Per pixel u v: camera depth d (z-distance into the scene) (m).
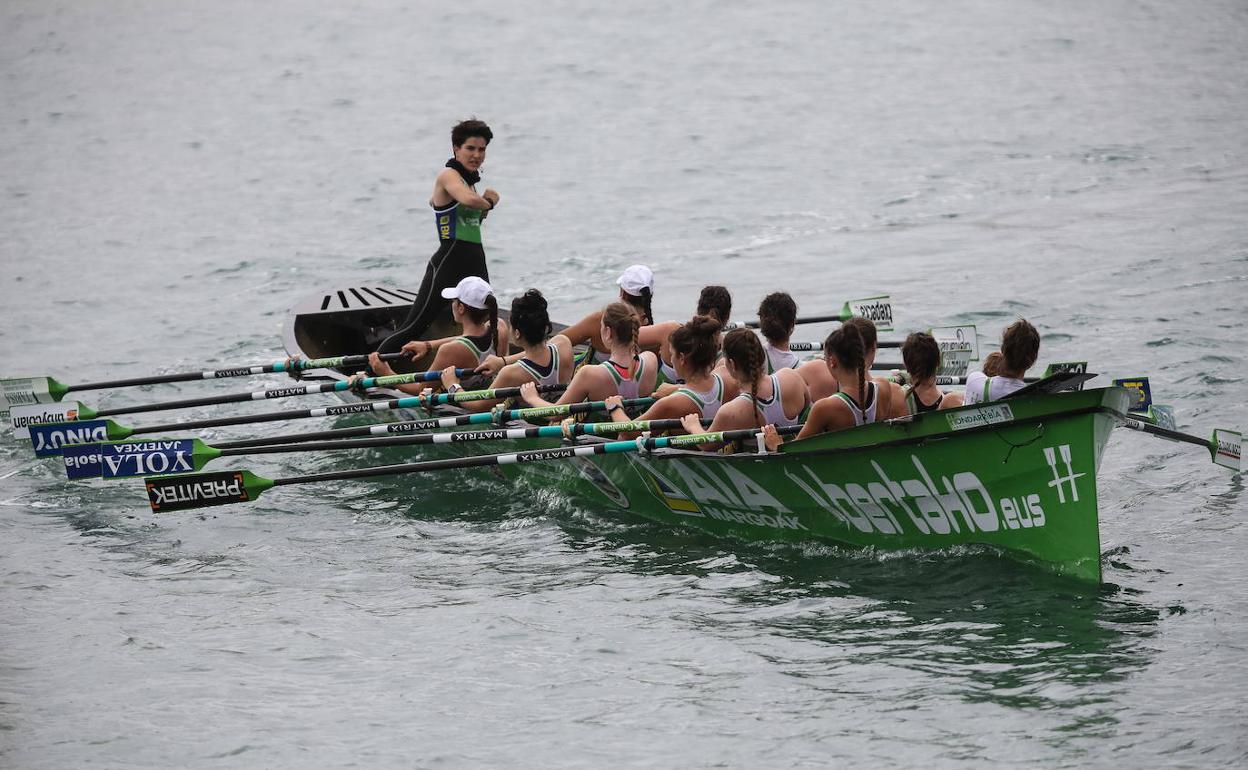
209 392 55.34
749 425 35.06
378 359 45.75
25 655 31.08
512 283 68.94
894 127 105.25
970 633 29.86
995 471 31.88
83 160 108.25
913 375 34.22
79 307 68.31
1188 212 72.69
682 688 28.19
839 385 34.06
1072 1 166.38
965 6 166.62
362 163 102.56
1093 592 31.20
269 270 74.25
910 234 73.81
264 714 27.84
